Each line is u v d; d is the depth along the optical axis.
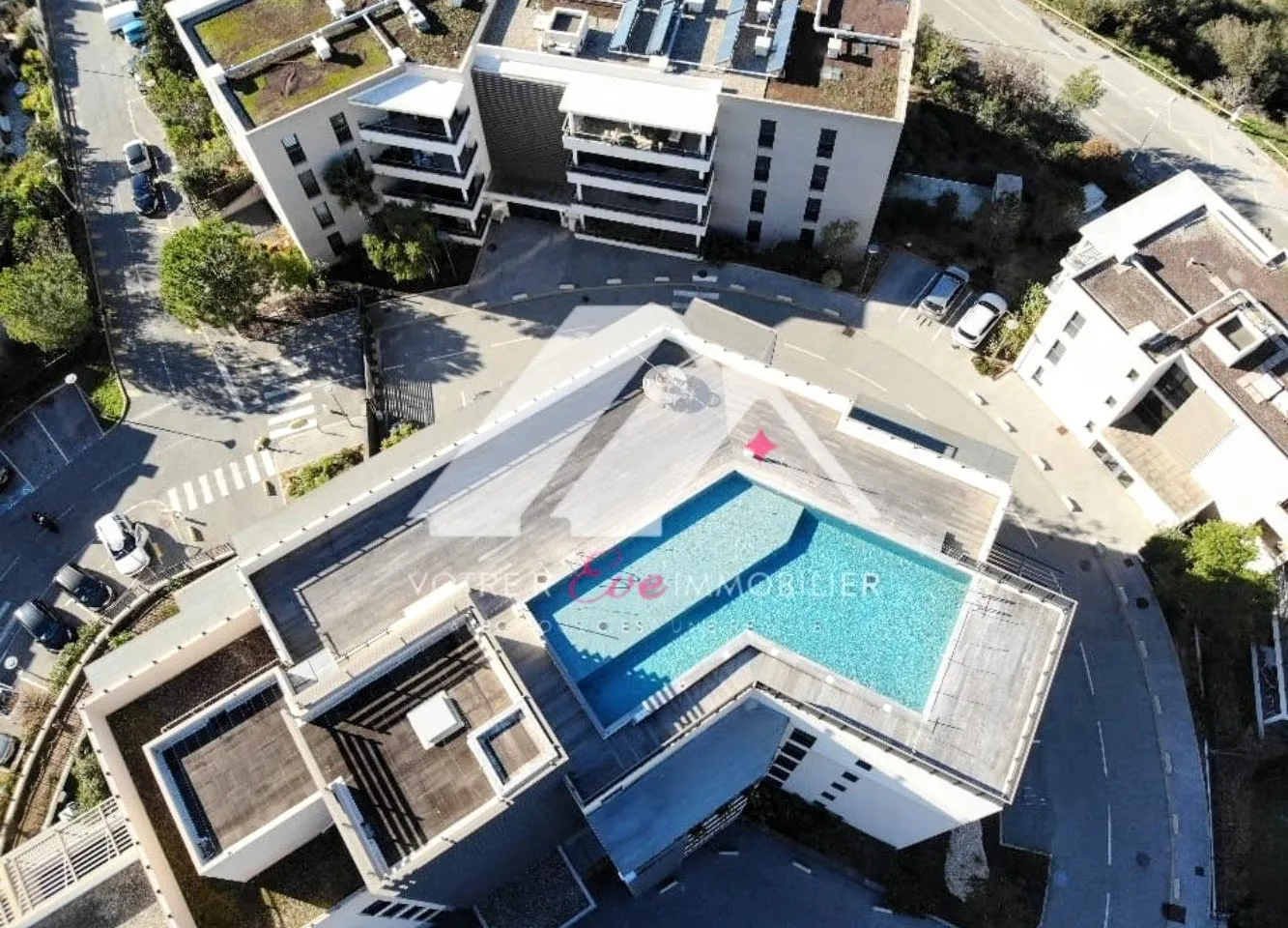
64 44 91.62
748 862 60.16
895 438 54.00
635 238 80.50
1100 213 82.56
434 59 69.75
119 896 45.06
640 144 69.94
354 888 46.38
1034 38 94.25
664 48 70.94
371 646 48.62
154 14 83.81
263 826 43.56
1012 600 48.94
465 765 43.34
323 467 69.38
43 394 73.44
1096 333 65.06
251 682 46.97
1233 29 92.88
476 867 49.22
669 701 47.69
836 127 68.19
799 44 71.88
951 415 73.88
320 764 43.53
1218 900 59.03
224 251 68.56
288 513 55.50
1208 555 61.03
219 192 81.00
